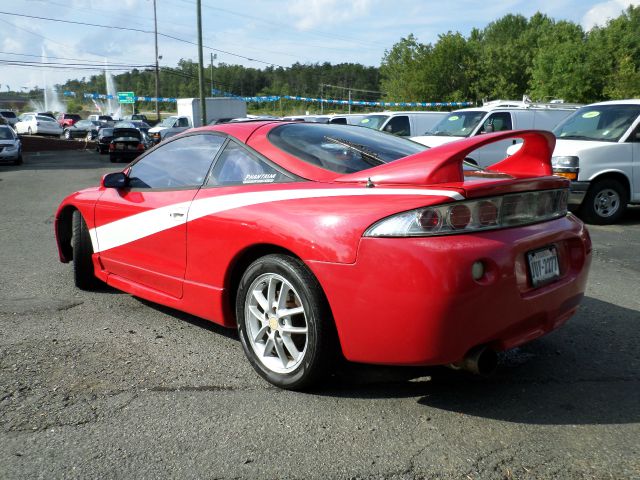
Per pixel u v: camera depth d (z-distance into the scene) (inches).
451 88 1994.3
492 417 105.7
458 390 116.4
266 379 119.3
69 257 202.4
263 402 111.7
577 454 93.7
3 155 806.5
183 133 155.3
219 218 126.3
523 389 117.1
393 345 99.7
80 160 962.1
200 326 155.0
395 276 96.7
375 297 99.0
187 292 138.8
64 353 135.3
